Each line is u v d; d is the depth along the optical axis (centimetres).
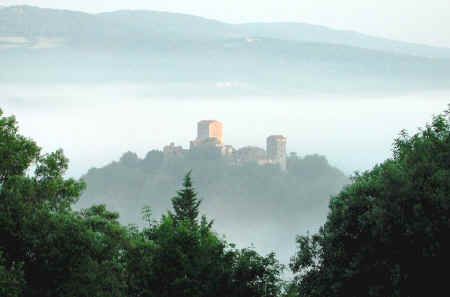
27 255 5925
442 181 6312
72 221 6038
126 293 6112
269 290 5934
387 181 6488
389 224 6253
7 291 5275
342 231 6900
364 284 6512
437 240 6041
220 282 5869
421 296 6166
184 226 6488
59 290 5803
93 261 5941
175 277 5941
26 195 6488
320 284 6988
